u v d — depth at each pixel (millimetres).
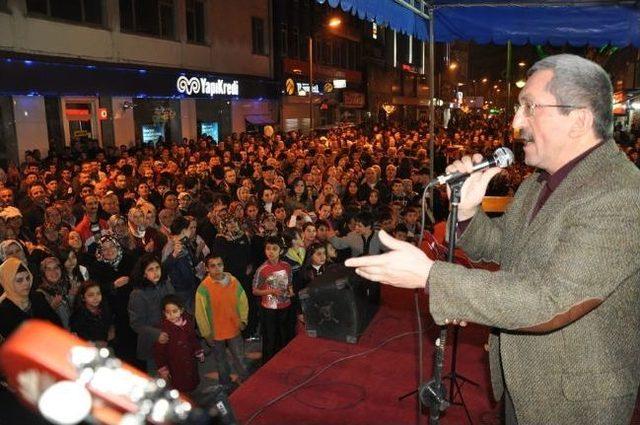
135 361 4848
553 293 1186
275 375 4238
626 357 1372
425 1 5480
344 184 10039
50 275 4594
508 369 1481
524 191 1663
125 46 15516
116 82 14586
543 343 1404
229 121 21812
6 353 692
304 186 8953
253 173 11625
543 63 1453
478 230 1790
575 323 1353
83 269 5168
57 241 6039
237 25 21188
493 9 5578
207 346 5871
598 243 1195
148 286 4758
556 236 1328
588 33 5570
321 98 27594
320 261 5461
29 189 8312
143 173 10242
